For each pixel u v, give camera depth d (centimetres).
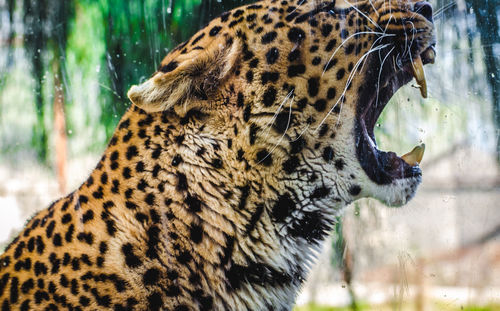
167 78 364
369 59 412
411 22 417
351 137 405
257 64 388
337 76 399
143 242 370
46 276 375
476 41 592
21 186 971
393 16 414
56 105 846
